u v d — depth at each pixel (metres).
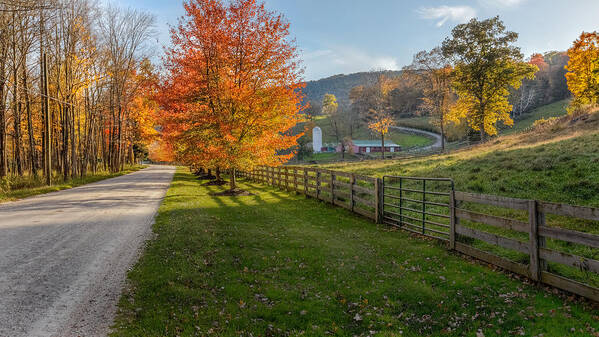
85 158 32.31
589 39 34.12
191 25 14.77
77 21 26.22
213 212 11.16
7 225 9.20
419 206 10.90
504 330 3.91
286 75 15.08
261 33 14.60
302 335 3.89
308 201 13.68
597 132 16.80
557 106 78.44
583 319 3.92
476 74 39.44
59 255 6.41
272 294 4.93
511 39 38.50
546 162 12.55
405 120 106.12
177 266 5.75
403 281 5.43
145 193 17.45
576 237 4.31
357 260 6.50
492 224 5.78
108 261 6.04
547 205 4.74
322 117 137.88
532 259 5.03
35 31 22.70
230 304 4.54
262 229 8.89
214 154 14.97
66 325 3.80
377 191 9.82
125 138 43.91
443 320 4.23
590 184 9.20
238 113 14.86
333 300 4.84
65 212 11.34
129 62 34.47
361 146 77.75
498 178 12.15
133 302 4.41
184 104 15.22
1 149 22.02
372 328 4.12
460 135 66.50
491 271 5.63
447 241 7.39
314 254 6.84
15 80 22.59
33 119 29.14
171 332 3.74
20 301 4.40
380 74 64.50
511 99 80.06
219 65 14.67
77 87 27.67
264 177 22.11
